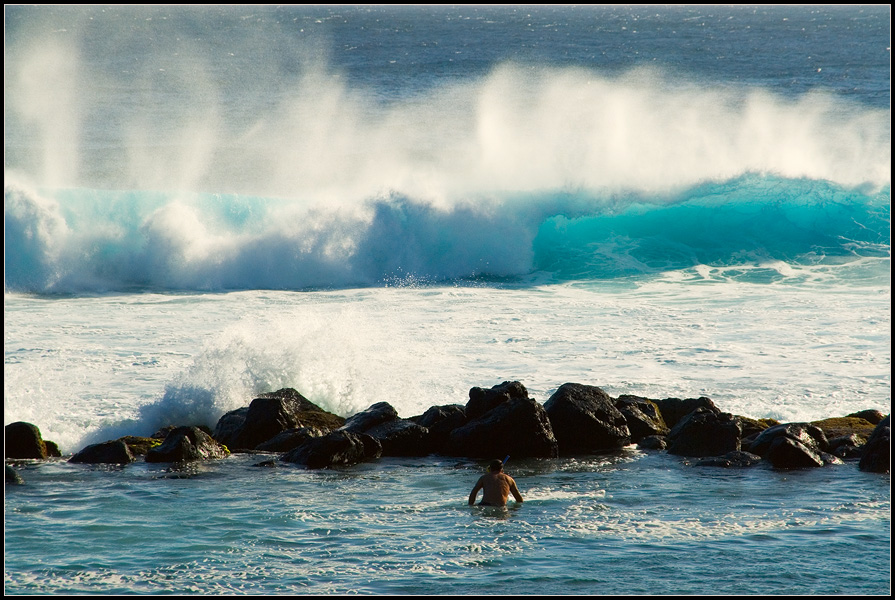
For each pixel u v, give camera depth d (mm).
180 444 45250
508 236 103562
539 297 87500
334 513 37094
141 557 32062
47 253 96250
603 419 48750
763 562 31641
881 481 41438
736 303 81812
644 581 30016
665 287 91688
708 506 37969
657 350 65500
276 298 89438
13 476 41375
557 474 43469
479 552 32594
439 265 102250
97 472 42938
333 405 54844
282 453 46906
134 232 99812
